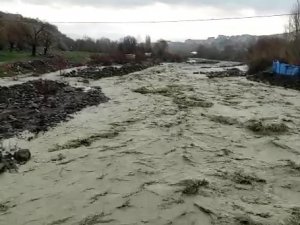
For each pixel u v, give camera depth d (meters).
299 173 12.69
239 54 119.00
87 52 72.19
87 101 23.59
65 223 9.42
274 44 49.09
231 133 16.98
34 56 46.47
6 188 11.14
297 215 9.81
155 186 11.33
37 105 21.06
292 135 16.84
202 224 9.42
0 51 47.88
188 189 11.12
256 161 13.66
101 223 9.44
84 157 13.60
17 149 14.09
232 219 9.59
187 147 14.82
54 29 85.94
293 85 33.66
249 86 33.81
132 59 65.06
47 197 10.67
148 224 9.41
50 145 14.82
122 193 10.91
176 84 34.06
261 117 20.00
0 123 16.95
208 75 46.03
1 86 25.31
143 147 14.74
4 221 9.48
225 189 11.27
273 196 10.98
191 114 20.42
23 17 75.31
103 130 17.02
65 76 37.34
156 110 21.48
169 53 96.88
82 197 10.69
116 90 30.02
